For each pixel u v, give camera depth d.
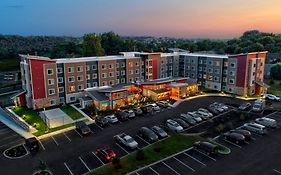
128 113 57.56
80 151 41.84
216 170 35.22
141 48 158.88
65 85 70.75
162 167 36.16
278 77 109.69
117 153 40.78
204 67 89.88
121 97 66.75
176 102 70.31
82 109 64.81
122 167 36.12
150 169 35.69
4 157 40.25
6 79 112.31
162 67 94.31
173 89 75.44
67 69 70.56
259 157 38.62
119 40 155.75
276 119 55.69
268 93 81.75
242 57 76.69
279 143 43.34
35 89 65.19
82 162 38.09
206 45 177.88
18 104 69.44
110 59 79.38
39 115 61.00
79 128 49.81
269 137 45.88
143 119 56.78
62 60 73.25
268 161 37.44
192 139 45.50
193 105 67.31
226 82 82.88
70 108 66.19
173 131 49.41
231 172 34.72
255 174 34.25
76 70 72.38
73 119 57.31
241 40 188.12
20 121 54.50
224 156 39.06
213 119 55.88
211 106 63.22
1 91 95.06
